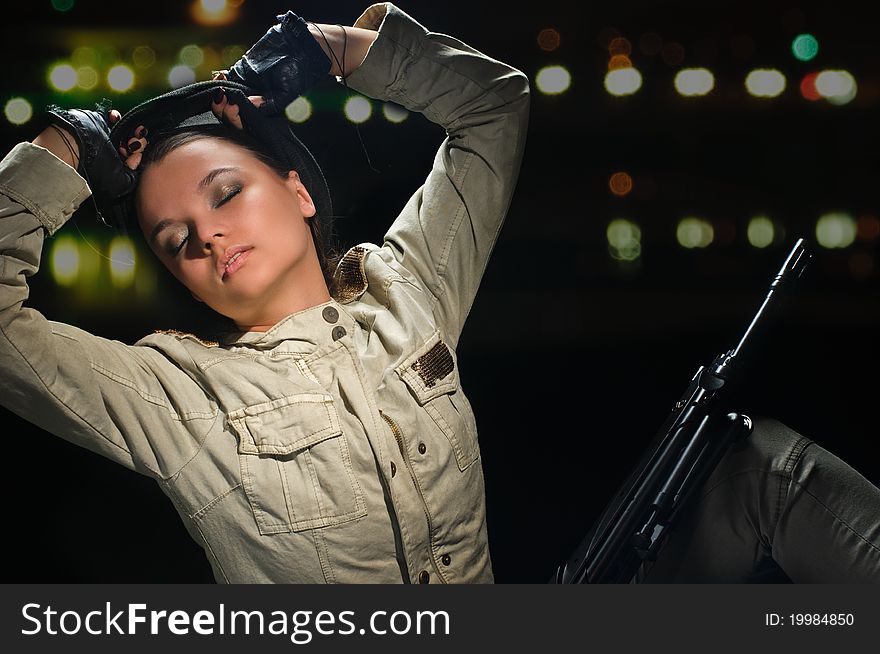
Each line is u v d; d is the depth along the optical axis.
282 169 2.38
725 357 2.57
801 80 12.42
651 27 12.52
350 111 9.17
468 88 2.64
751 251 10.22
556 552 4.32
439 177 2.65
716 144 12.53
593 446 5.35
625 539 2.44
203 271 2.24
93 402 2.12
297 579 2.14
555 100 12.55
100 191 2.28
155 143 2.30
